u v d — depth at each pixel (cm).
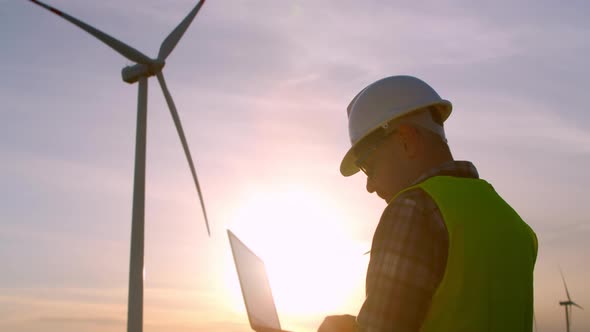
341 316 367
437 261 325
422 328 325
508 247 344
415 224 329
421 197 339
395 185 389
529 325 354
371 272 336
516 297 338
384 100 393
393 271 323
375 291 327
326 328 362
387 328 318
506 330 329
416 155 383
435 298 323
